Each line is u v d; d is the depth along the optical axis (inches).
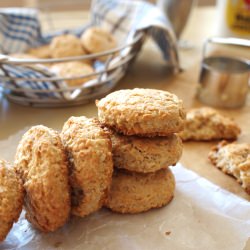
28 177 10.2
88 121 11.1
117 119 11.0
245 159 13.5
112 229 11.3
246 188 12.8
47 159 10.0
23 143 10.9
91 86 16.7
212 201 12.4
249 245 10.9
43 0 30.4
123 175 12.0
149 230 11.3
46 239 10.9
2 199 9.9
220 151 14.3
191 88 19.7
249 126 16.8
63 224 10.7
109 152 10.5
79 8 32.0
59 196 9.9
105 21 22.6
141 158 11.4
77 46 20.0
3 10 22.6
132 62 20.7
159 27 18.9
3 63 15.2
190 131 15.5
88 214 11.4
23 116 16.4
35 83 16.3
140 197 11.7
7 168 10.4
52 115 16.5
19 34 21.1
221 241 11.0
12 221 10.0
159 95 11.7
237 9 20.9
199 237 11.1
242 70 18.9
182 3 23.4
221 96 18.1
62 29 25.5
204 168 14.0
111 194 11.7
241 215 11.8
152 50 24.5
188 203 12.3
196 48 25.3
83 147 10.3
